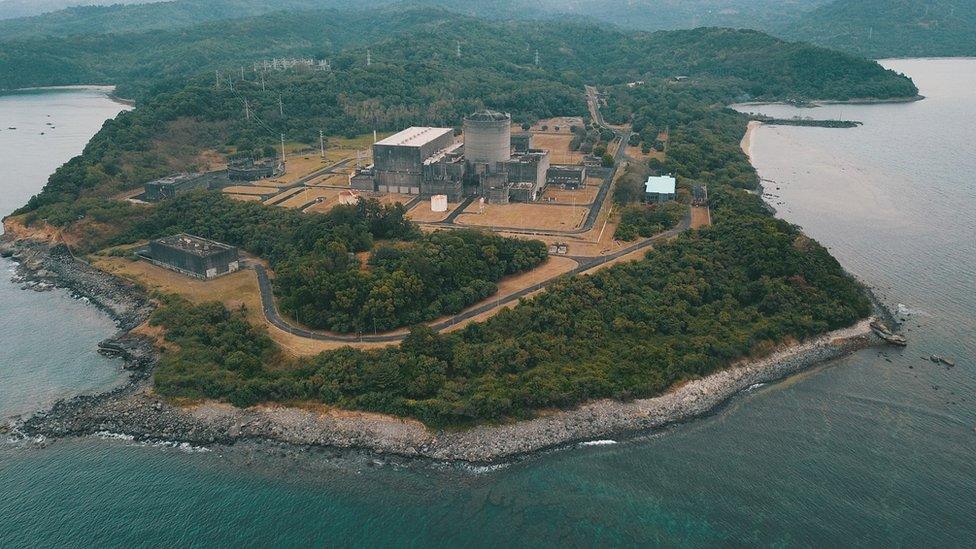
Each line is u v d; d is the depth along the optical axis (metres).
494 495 144.88
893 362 193.00
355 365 180.12
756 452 157.50
